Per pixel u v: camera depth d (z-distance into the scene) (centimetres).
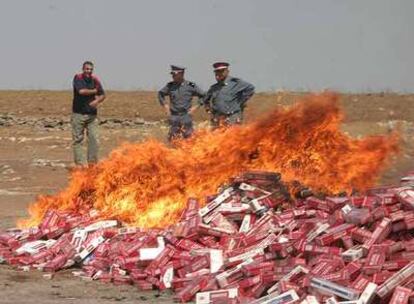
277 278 906
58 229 1224
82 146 1984
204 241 1062
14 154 2953
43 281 1048
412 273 827
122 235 1136
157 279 1003
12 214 1638
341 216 991
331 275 866
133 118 4312
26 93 5025
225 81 1666
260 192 1128
